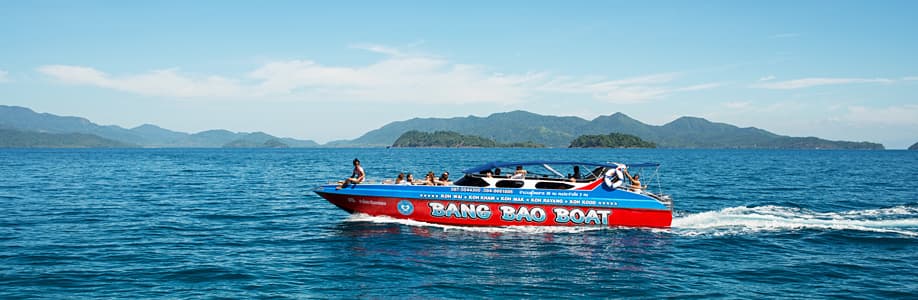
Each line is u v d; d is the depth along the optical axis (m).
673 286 10.58
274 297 9.82
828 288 10.47
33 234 15.20
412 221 16.55
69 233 15.39
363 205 16.88
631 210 15.91
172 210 20.34
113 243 14.05
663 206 15.89
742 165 66.88
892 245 13.98
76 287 10.27
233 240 14.59
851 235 15.12
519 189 15.99
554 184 16.14
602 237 14.83
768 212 19.58
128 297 9.73
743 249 13.58
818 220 17.72
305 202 22.97
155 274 11.17
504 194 15.97
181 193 26.89
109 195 25.78
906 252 13.26
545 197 15.91
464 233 15.20
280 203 22.58
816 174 45.03
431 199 16.28
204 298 9.72
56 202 22.69
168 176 41.19
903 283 10.77
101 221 17.56
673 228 16.06
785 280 10.98
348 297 9.85
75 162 74.81
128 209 20.53
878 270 11.69
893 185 32.94
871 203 23.27
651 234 15.23
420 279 10.96
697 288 10.45
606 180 16.02
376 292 10.14
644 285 10.63
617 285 10.63
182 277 10.98
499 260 12.41
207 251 13.25
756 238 14.81
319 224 17.06
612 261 12.38
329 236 15.01
